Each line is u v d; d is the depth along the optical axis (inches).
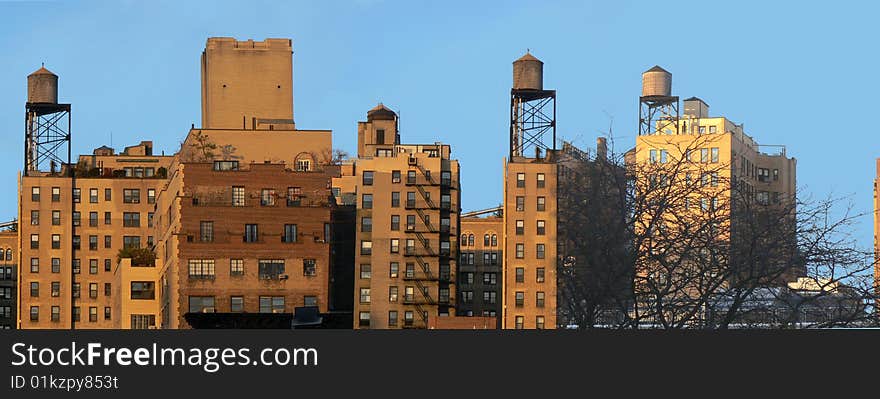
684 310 7332.7
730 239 7426.2
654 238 7470.5
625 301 7544.3
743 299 7101.4
